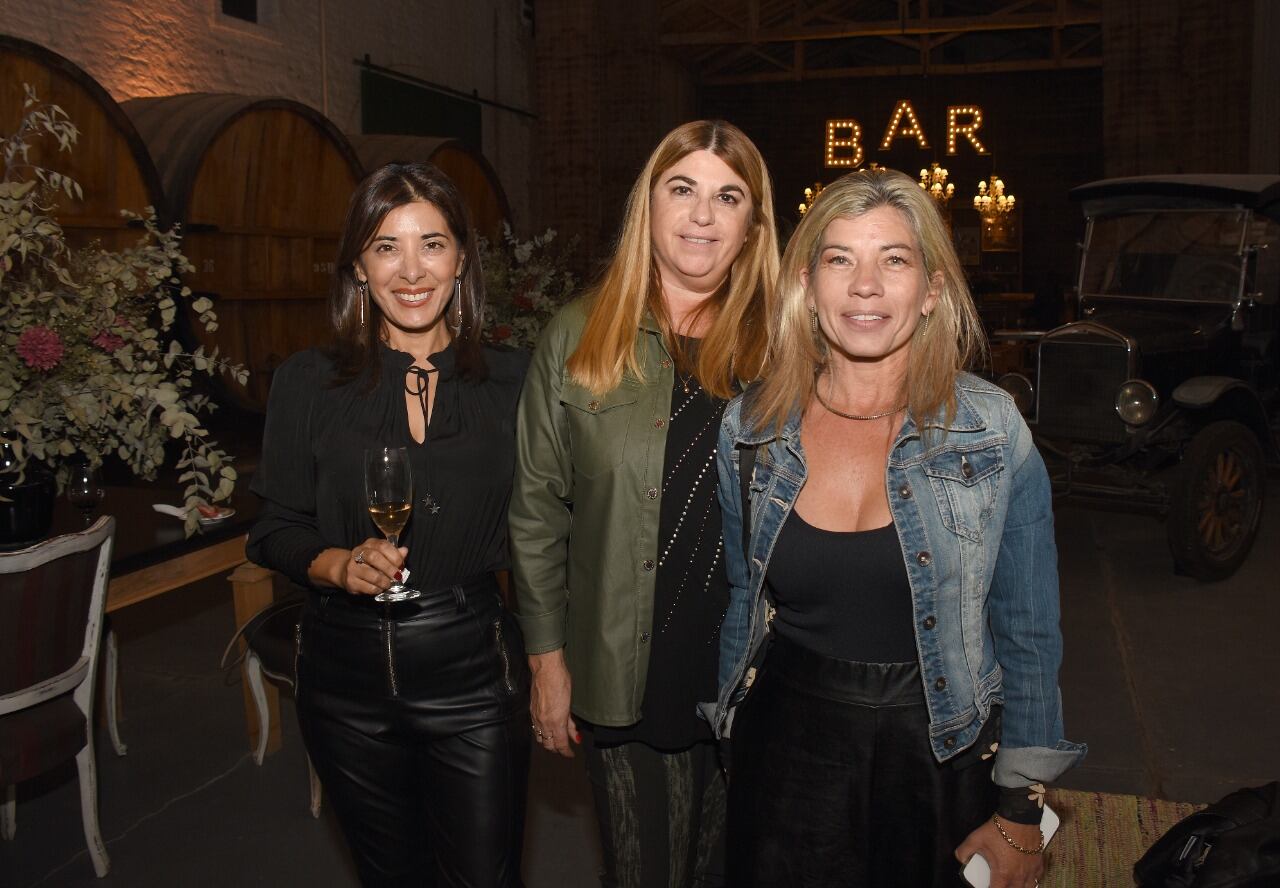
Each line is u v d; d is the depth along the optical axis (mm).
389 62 11469
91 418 3029
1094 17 14961
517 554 2090
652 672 2088
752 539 1783
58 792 3541
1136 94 13102
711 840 2324
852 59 20250
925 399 1686
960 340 1753
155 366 3191
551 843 3211
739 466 1835
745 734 1821
